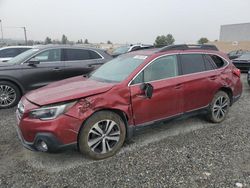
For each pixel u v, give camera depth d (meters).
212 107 5.39
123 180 3.47
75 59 7.89
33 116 3.65
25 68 7.07
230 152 4.23
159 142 4.62
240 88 5.99
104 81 4.44
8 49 12.35
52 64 7.47
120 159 4.03
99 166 3.83
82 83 4.40
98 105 3.85
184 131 5.14
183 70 4.89
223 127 5.39
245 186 3.31
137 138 4.79
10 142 4.65
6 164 3.89
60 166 3.83
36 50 7.44
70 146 3.71
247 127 5.39
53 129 3.55
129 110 4.16
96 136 3.94
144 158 4.04
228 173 3.60
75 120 3.68
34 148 3.72
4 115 6.26
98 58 8.28
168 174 3.59
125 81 4.18
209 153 4.19
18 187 3.33
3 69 6.80
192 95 4.96
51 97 3.74
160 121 4.60
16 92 7.02
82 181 3.46
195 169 3.71
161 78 4.59
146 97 4.30
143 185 3.35
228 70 5.65
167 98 4.58
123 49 16.80
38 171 3.71
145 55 4.71
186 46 5.11
